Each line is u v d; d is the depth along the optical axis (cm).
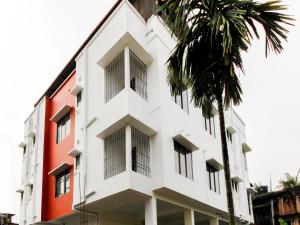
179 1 967
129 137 1257
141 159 1307
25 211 1942
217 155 1897
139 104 1345
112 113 1346
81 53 1719
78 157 1554
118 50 1391
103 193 1294
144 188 1248
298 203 2466
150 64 1461
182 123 1514
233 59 961
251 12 934
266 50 943
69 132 1712
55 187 1727
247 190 2445
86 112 1552
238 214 2073
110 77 1449
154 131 1348
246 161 2633
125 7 1413
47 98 2002
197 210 1598
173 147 1391
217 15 918
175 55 1000
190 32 969
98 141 1423
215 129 1978
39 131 1984
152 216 1249
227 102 996
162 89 1407
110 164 1329
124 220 1575
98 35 1592
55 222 1736
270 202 2602
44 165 1836
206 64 980
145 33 1509
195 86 1015
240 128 2562
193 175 1525
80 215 1552
